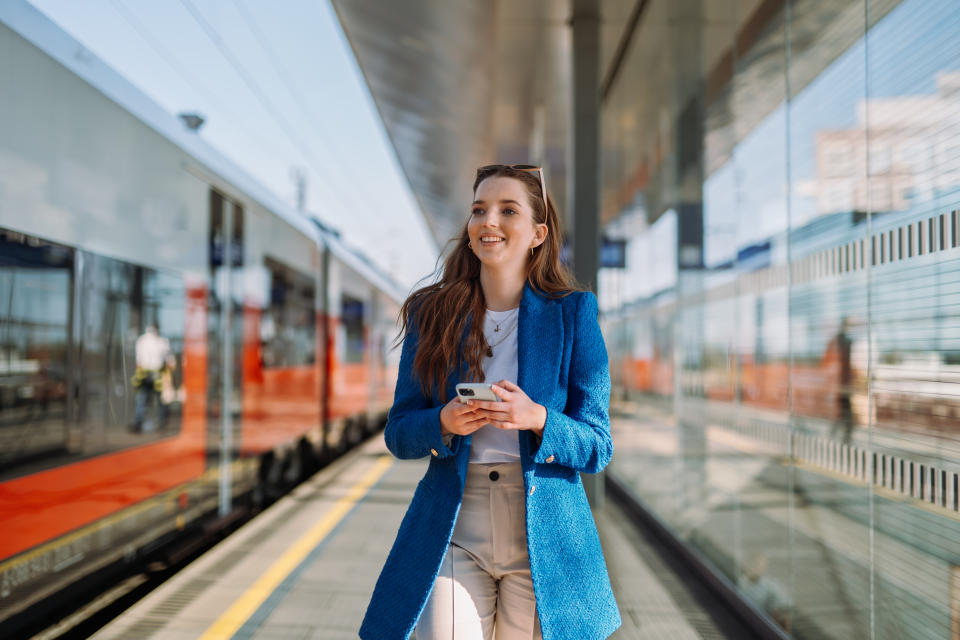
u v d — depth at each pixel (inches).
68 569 141.9
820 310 108.3
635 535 217.8
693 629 137.6
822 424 107.3
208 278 222.8
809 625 111.1
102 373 157.5
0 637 119.9
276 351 296.5
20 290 130.3
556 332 63.0
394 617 59.1
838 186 102.3
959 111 71.9
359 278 488.7
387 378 619.8
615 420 303.9
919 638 80.3
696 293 180.2
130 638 133.3
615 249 289.7
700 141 175.3
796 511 117.0
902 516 84.0
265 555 192.5
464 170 476.1
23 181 132.9
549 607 58.1
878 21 90.7
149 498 178.4
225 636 134.5
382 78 313.9
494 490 62.1
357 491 290.4
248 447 258.2
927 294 78.8
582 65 228.8
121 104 171.9
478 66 279.6
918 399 80.9
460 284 66.2
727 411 154.7
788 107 121.6
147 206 182.9
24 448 129.1
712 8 163.6
